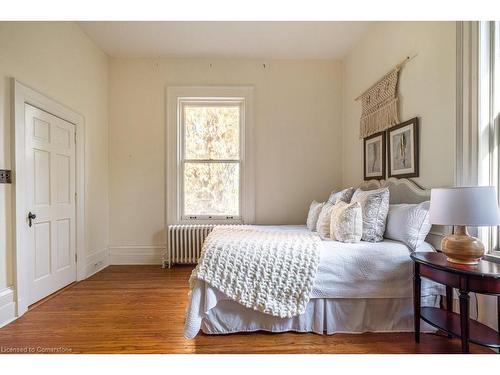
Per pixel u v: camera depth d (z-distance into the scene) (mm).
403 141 2404
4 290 1993
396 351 1619
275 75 3672
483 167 1681
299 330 1822
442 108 1975
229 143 3701
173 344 1714
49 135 2512
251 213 3668
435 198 1520
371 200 2092
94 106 3305
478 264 1446
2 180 1987
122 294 2568
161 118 3656
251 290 1774
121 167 3652
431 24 2078
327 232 2371
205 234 3455
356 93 3328
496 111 1674
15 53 2102
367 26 2943
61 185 2701
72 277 2879
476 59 1695
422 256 1653
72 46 2857
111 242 3652
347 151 3584
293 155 3695
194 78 3656
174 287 2760
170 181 3627
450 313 1685
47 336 1808
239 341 1739
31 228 2266
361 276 1813
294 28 2977
